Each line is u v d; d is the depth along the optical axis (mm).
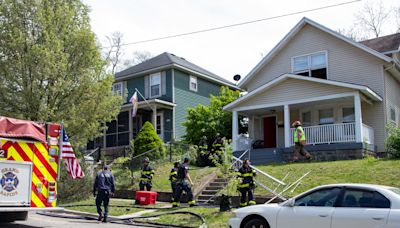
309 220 8180
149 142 24812
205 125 25984
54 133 10117
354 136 20469
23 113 18297
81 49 19016
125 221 12828
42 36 18344
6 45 17969
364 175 14906
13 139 9281
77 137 19281
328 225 7930
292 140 21953
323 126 21328
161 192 17250
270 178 14992
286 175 15922
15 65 17859
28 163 9516
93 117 19203
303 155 19953
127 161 22312
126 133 31672
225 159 14875
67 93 18875
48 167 9930
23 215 10180
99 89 19266
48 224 11695
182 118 31562
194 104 32938
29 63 17703
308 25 25078
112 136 32406
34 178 9625
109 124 32969
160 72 31875
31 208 9391
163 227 11898
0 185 8984
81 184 17922
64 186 17359
